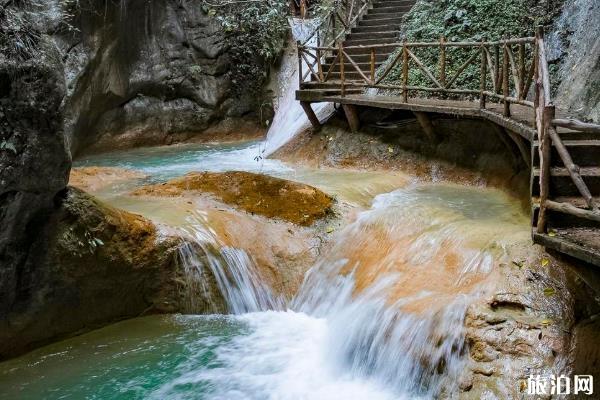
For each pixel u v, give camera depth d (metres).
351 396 4.87
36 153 4.82
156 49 13.18
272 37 13.90
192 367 5.32
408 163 9.21
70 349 5.62
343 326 5.56
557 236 4.70
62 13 10.58
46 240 5.40
